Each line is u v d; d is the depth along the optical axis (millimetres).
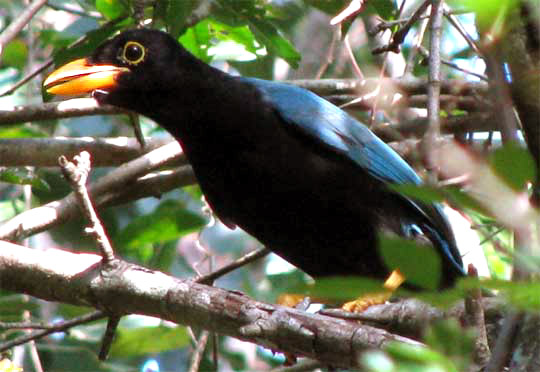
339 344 7750
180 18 11531
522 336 5516
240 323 8227
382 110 13477
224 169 10781
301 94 11000
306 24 16266
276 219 10828
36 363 12188
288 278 15102
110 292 8859
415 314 8484
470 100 12250
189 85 10859
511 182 4453
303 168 10656
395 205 10969
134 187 12992
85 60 11312
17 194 15500
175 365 15484
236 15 12469
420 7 10531
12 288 9289
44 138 12906
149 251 14586
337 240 10836
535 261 4441
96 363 13797
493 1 4238
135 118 12359
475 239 11617
